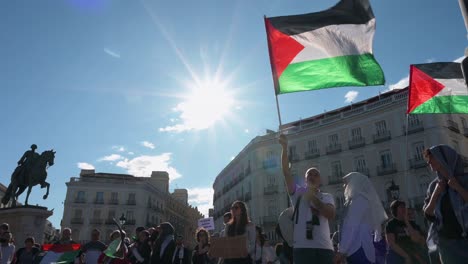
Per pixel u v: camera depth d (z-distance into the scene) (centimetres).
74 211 6112
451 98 868
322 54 586
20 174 1850
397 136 3697
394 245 516
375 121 3919
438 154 359
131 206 6331
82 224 6056
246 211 626
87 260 961
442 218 354
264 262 825
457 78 879
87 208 6166
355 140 4009
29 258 980
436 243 373
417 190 3447
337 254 451
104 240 6038
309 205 448
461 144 3581
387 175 3691
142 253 847
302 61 588
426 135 3494
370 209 460
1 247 855
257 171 4756
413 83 884
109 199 6288
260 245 823
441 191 360
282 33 605
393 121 3772
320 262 421
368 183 474
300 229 442
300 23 605
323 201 448
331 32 592
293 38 600
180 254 963
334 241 823
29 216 1706
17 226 1681
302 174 4316
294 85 577
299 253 434
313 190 443
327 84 572
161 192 7362
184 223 8912
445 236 351
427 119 3516
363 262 440
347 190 486
